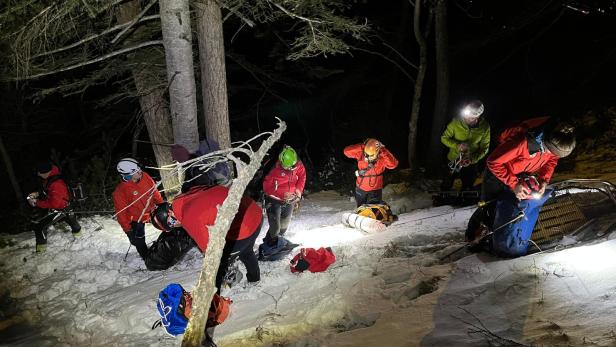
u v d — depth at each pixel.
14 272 8.11
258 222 5.40
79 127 19.22
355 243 7.01
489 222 5.70
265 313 5.38
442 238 6.74
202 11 8.70
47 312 6.80
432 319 4.44
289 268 6.40
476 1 17.36
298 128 19.11
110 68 10.11
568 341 3.71
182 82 8.50
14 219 12.76
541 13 15.74
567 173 10.26
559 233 5.43
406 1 17.66
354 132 18.92
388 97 19.36
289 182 6.75
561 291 4.36
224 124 9.18
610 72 17.69
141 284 6.97
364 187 8.23
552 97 18.39
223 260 5.33
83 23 9.79
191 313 4.06
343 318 4.93
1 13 8.87
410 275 5.49
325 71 13.33
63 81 10.41
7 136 17.47
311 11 9.93
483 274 4.96
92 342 5.77
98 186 11.78
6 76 9.80
